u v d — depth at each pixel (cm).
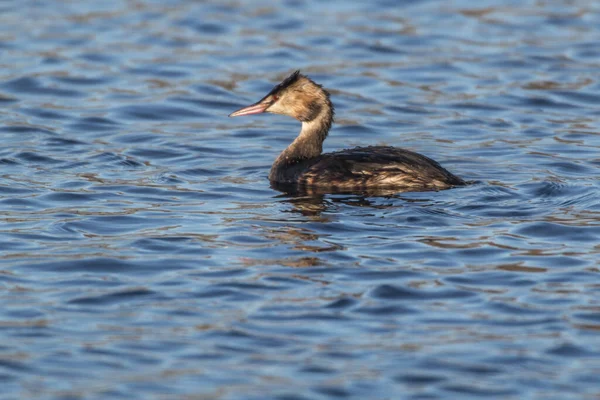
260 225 1469
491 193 1602
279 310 1177
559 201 1565
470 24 2794
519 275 1277
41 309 1178
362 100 2266
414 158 1664
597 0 2992
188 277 1275
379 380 1016
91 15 2848
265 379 1019
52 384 1006
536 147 1934
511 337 1106
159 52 2569
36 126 2061
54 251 1366
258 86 2353
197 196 1628
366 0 3003
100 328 1130
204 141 1998
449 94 2302
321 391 996
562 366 1045
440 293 1223
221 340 1102
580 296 1210
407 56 2556
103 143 1966
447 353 1070
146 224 1482
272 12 2905
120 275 1284
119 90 2317
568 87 2331
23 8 2900
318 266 1307
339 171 1656
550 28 2752
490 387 1005
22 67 2431
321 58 2541
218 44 2641
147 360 1059
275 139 2030
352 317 1159
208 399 980
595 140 1980
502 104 2231
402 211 1517
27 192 1638
